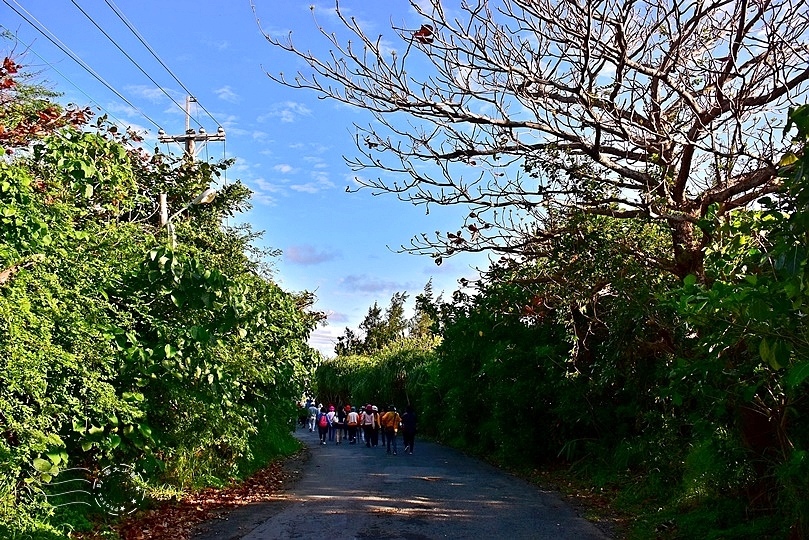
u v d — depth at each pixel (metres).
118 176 8.04
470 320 21.20
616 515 10.58
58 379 6.53
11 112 8.71
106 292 7.53
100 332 7.17
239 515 10.26
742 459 8.19
